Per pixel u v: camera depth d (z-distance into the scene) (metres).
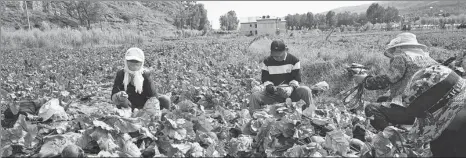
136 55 4.82
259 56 14.52
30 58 16.11
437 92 3.47
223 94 6.28
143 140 3.74
